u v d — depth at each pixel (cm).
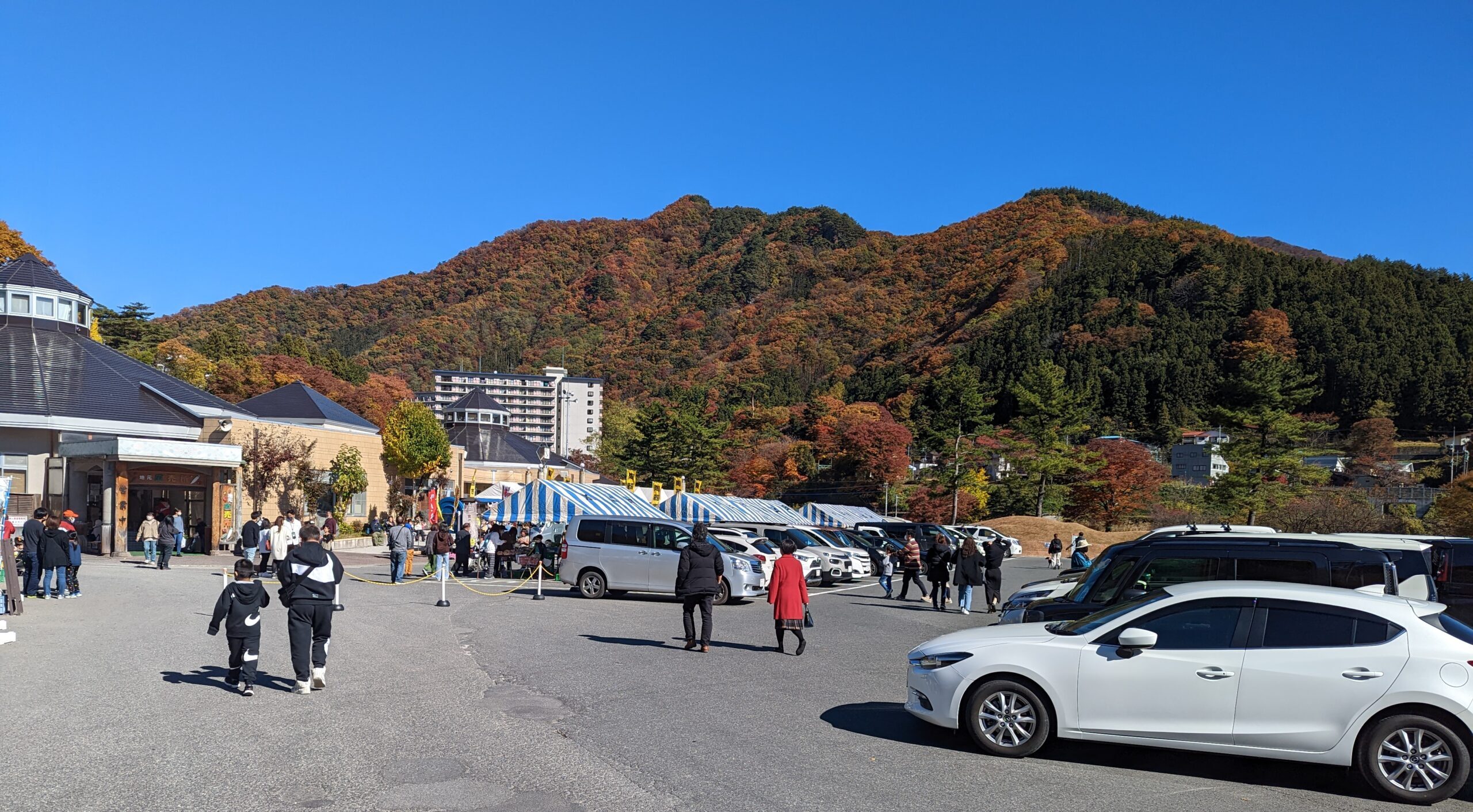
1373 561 1095
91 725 852
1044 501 7912
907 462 9531
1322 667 754
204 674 1114
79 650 1278
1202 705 775
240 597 1000
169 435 4253
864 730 916
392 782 691
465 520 3850
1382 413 10131
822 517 5481
